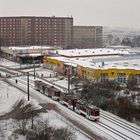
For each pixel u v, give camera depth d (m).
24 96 90.69
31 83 113.50
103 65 121.06
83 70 119.94
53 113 73.00
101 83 94.31
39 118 67.00
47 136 52.62
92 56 159.38
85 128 62.72
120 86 100.44
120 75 114.56
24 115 65.81
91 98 84.06
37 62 170.00
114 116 71.81
